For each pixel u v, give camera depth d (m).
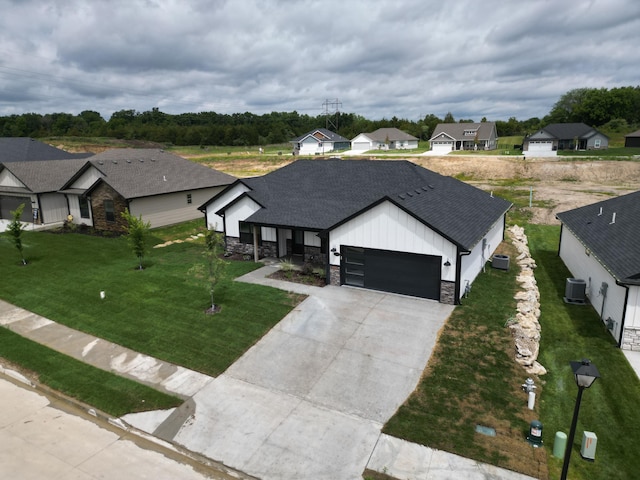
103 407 11.76
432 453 9.73
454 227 17.91
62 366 13.67
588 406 11.34
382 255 18.30
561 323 16.25
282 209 23.06
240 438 10.44
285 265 21.03
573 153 65.31
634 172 48.62
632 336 14.05
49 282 20.69
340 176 25.59
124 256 25.08
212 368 13.31
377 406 11.35
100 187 30.58
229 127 118.81
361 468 9.40
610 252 15.92
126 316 16.86
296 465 9.55
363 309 16.83
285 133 132.25
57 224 33.72
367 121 132.12
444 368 12.84
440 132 84.06
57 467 9.81
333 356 13.69
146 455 10.13
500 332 14.80
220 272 17.69
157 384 12.62
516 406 11.23
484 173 53.53
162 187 32.12
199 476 9.47
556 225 32.19
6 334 15.77
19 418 11.55
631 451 9.80
